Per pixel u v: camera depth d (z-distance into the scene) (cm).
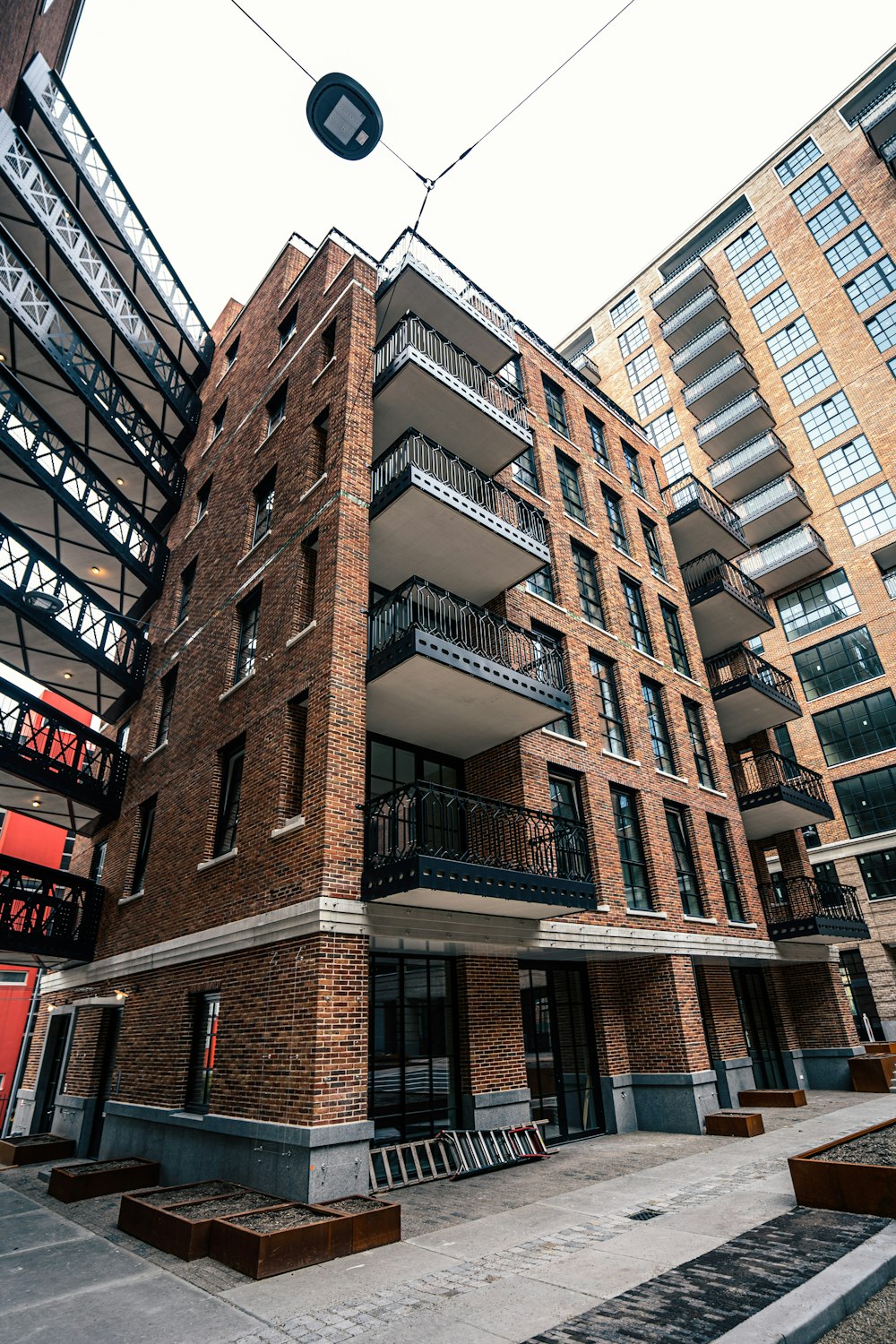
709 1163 985
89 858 1902
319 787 966
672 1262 571
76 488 1734
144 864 1593
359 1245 659
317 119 816
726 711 2127
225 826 1259
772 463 3456
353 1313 511
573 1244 647
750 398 3553
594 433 2159
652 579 2009
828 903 2047
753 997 1908
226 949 1057
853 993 2650
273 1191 793
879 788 2800
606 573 1802
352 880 924
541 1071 1272
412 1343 455
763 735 2253
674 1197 800
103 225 1969
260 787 1122
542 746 1371
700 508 2227
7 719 1559
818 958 1927
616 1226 698
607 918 1320
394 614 1148
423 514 1195
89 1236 756
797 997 2002
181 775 1452
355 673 1057
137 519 1930
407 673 1060
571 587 1664
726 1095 1503
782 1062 1872
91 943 1617
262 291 2016
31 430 1566
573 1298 510
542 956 1302
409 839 1181
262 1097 873
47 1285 601
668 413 4250
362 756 1012
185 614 1777
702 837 1702
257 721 1203
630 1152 1110
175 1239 679
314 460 1331
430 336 1556
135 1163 1056
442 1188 913
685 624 2062
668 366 4334
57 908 1590
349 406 1270
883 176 3516
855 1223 621
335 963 862
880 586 3020
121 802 1741
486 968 1174
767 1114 1412
